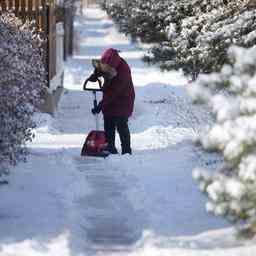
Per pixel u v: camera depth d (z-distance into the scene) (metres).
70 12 90.50
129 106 30.22
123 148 30.30
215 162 26.48
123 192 23.06
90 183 24.41
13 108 23.64
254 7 39.16
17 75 23.75
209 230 18.58
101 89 30.25
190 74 48.50
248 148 15.77
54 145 33.06
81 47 108.81
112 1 70.69
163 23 54.44
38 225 19.09
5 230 18.67
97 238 18.42
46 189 23.14
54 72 47.25
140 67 80.25
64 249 16.98
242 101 16.31
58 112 46.16
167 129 37.41
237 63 17.55
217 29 38.06
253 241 17.08
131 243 18.00
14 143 23.16
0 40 24.25
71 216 19.83
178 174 25.25
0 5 38.03
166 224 19.19
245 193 15.51
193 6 49.06
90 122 42.56
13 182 23.98
